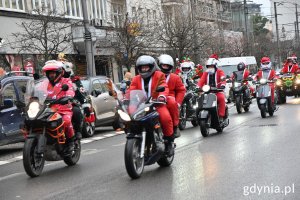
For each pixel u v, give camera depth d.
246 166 9.21
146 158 9.01
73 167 10.51
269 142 12.00
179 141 13.37
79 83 13.32
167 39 37.31
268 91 18.59
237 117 19.67
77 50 31.81
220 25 54.69
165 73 10.13
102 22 36.34
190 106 16.73
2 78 13.91
